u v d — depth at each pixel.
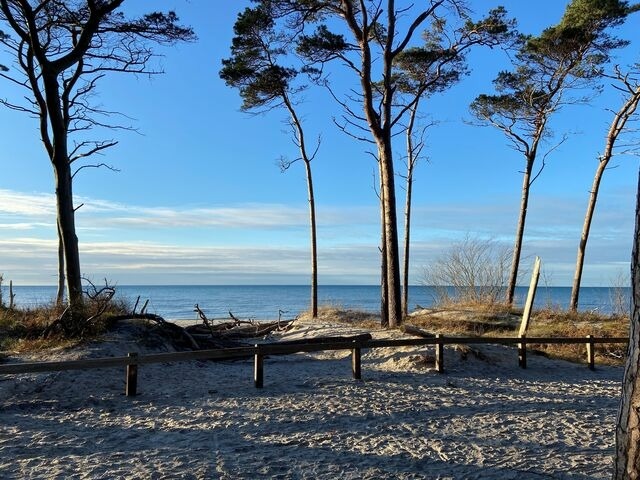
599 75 23.59
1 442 6.64
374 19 18.80
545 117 24.98
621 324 18.30
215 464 5.90
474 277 24.42
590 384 11.22
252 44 23.67
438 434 7.16
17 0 15.10
